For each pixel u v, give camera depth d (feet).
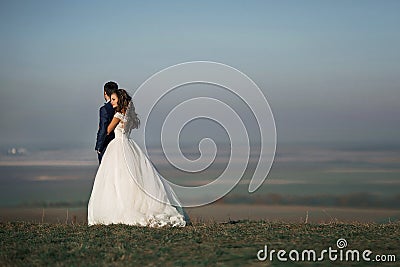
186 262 42.19
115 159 60.03
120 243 48.06
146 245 47.34
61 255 45.03
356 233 53.31
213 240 49.24
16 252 46.39
